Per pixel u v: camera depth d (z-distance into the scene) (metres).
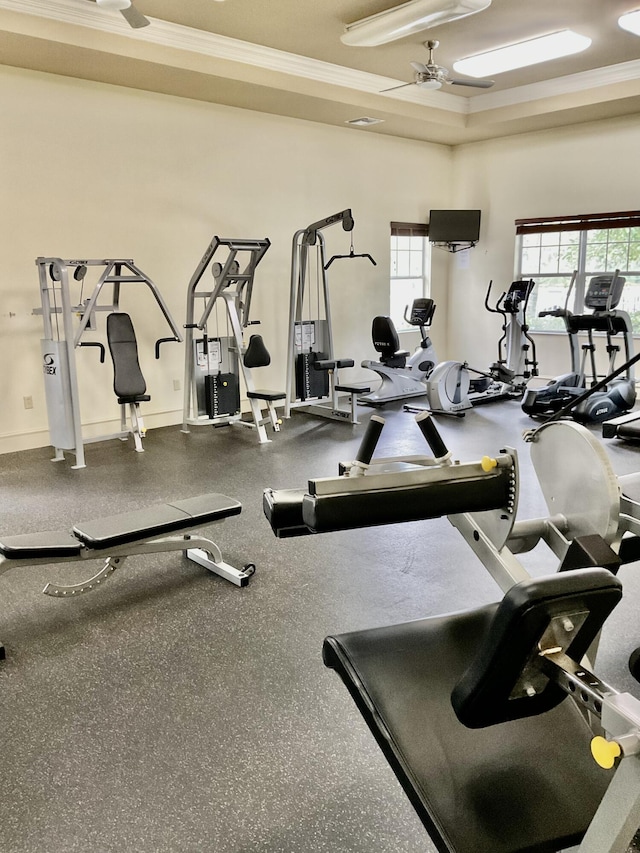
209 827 1.71
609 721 0.91
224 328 6.70
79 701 2.22
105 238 5.71
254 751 1.98
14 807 1.78
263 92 5.82
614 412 6.12
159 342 5.62
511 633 0.94
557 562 3.24
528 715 1.13
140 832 1.70
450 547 3.45
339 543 3.51
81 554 2.71
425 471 1.59
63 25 4.48
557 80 6.51
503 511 1.75
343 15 4.75
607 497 1.90
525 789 1.24
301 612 2.79
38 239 5.34
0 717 2.14
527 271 8.13
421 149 8.16
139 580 3.10
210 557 3.22
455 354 9.02
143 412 6.18
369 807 1.77
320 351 6.73
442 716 1.40
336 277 7.60
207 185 6.30
